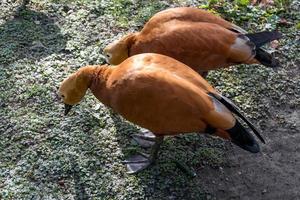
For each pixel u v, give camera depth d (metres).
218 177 2.43
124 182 2.39
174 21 2.42
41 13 2.93
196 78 2.28
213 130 2.24
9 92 2.62
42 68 2.70
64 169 2.41
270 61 2.45
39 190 2.36
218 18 2.47
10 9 2.94
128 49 2.49
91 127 2.53
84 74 2.40
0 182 2.38
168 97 2.23
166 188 2.38
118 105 2.30
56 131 2.51
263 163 2.48
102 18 2.91
